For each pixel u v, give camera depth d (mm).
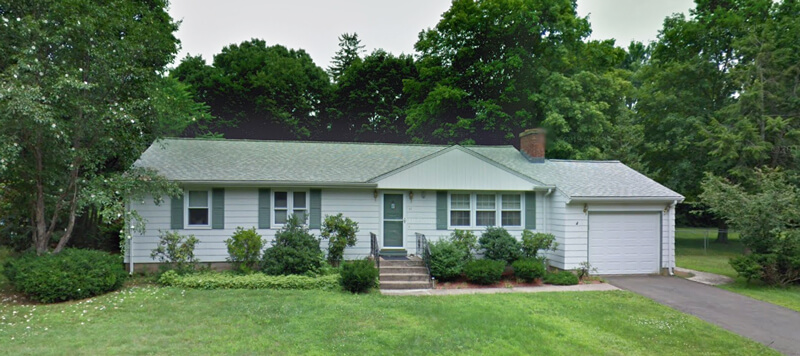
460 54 28172
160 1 18562
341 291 12508
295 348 7781
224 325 9031
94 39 12070
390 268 14094
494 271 13859
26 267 10953
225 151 17547
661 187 16781
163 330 8633
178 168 15273
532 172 17812
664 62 29688
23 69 10836
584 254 15594
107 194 12102
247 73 37719
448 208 16328
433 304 11109
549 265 16312
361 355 7559
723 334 9312
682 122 26281
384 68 38500
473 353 7840
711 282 14617
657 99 28016
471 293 12781
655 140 28578
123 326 8891
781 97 23125
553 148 25328
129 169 13570
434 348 8000
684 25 27500
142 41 14008
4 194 12742
